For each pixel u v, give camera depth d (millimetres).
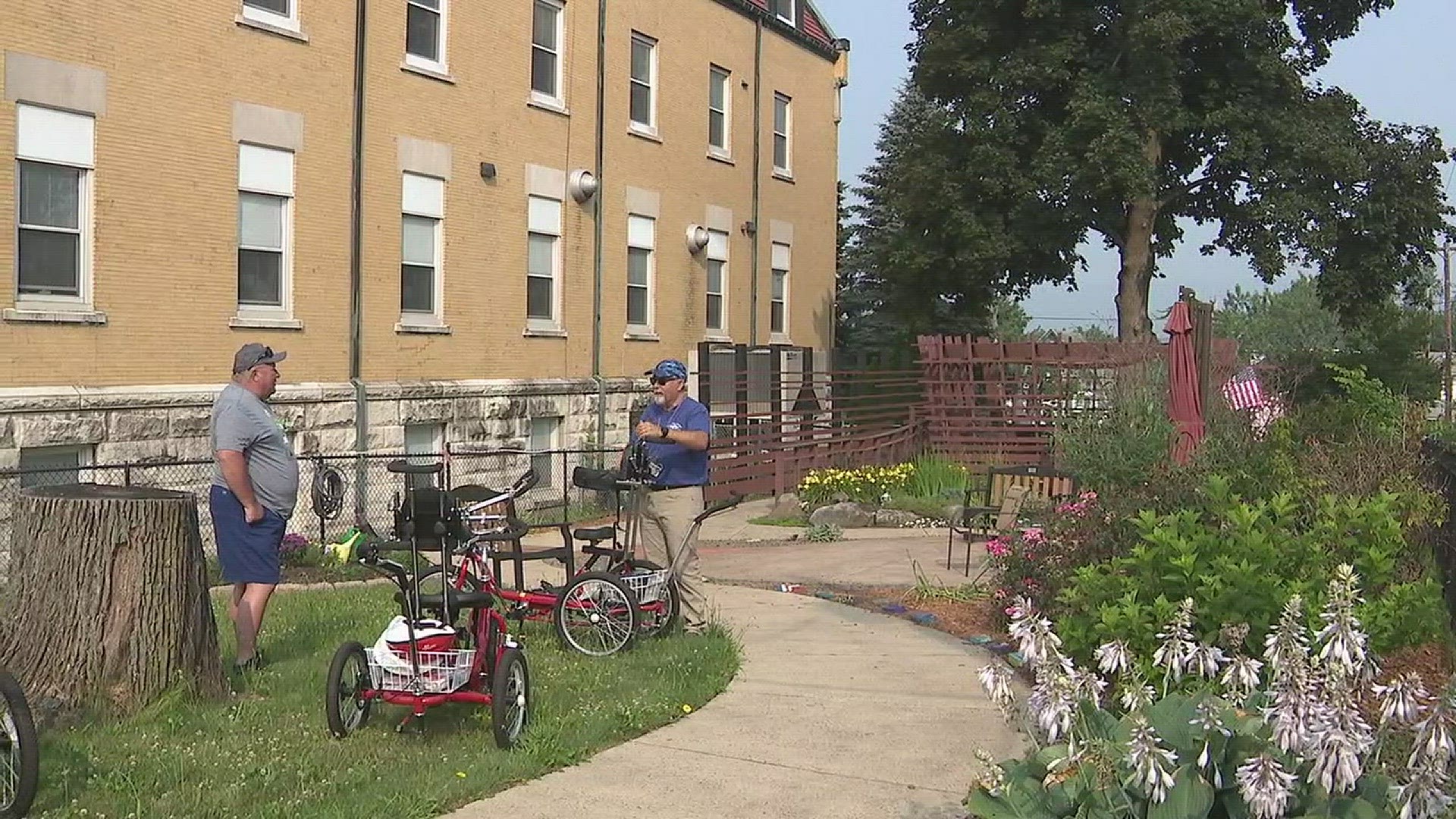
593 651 8219
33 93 12555
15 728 4926
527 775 5887
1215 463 10445
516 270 19406
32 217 12680
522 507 18453
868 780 5918
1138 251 27219
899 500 17609
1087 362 20844
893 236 32719
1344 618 4098
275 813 5152
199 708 6555
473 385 18297
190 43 14148
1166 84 25797
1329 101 27297
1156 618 6379
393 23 16953
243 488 7246
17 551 6465
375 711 6676
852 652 8633
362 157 16469
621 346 21906
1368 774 3980
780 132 27844
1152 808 3967
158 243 13836
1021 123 27531
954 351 23000
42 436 12508
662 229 23094
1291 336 88000
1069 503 9758
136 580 6434
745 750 6379
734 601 10609
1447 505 8609
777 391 20906
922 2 29234
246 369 7410
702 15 24250
